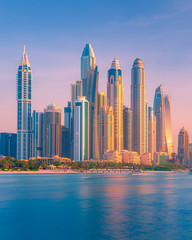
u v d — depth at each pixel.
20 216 132.00
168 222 118.25
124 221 120.19
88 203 166.38
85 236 99.38
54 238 97.81
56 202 170.75
